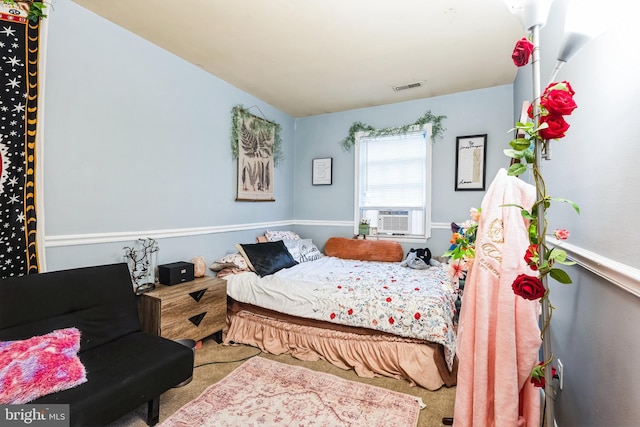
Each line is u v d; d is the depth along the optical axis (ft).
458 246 4.61
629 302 2.80
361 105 12.46
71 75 6.30
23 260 5.54
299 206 14.25
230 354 7.84
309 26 7.03
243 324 8.70
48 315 5.21
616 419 2.99
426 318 6.70
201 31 7.29
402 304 7.03
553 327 5.20
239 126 10.74
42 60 5.70
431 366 6.50
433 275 9.26
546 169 5.72
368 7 6.31
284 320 8.23
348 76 9.75
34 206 5.66
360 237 12.68
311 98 11.70
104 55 6.84
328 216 13.58
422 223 11.82
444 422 5.27
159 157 8.10
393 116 12.19
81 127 6.47
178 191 8.64
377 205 12.60
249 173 11.27
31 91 5.60
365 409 5.66
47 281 5.35
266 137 12.15
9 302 4.86
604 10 2.98
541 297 3.23
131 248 7.45
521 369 3.64
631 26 2.78
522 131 3.63
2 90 5.29
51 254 6.05
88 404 4.02
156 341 5.78
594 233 3.54
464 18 6.65
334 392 6.20
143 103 7.68
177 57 8.52
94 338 5.55
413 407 5.74
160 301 6.77
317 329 7.75
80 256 6.50
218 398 5.92
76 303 5.58
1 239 5.30
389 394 6.16
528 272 3.69
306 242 12.46
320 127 13.69
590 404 3.59
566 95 3.07
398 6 6.27
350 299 7.51
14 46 5.40
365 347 7.18
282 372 6.95
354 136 12.92
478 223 4.25
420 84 10.33
